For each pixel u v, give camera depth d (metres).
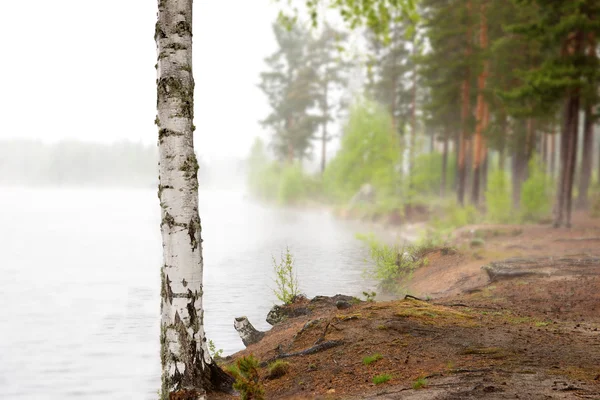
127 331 14.44
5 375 10.82
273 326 11.97
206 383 6.91
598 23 25.73
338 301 11.43
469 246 22.28
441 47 42.53
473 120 41.12
